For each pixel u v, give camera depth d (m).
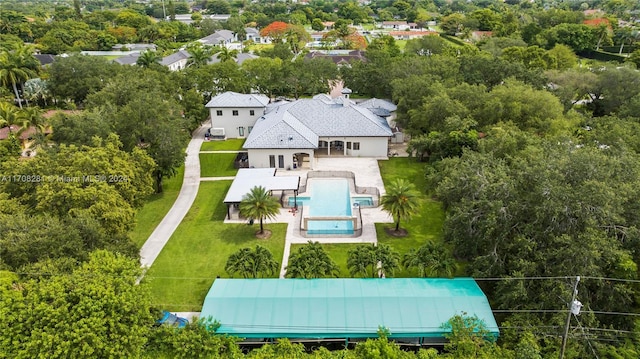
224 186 55.44
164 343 27.17
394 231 44.47
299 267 33.28
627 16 177.75
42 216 32.62
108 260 27.70
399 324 29.05
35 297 24.03
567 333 25.16
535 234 30.86
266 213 42.47
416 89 65.12
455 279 33.09
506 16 165.75
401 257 37.66
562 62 95.94
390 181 55.59
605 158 33.69
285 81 85.19
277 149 58.00
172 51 137.25
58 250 28.44
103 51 137.12
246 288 32.22
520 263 29.41
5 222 29.42
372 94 87.62
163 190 54.47
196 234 44.22
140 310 25.97
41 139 51.03
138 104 51.06
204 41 149.25
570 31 127.75
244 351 30.16
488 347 26.95
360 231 44.28
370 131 62.94
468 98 60.50
